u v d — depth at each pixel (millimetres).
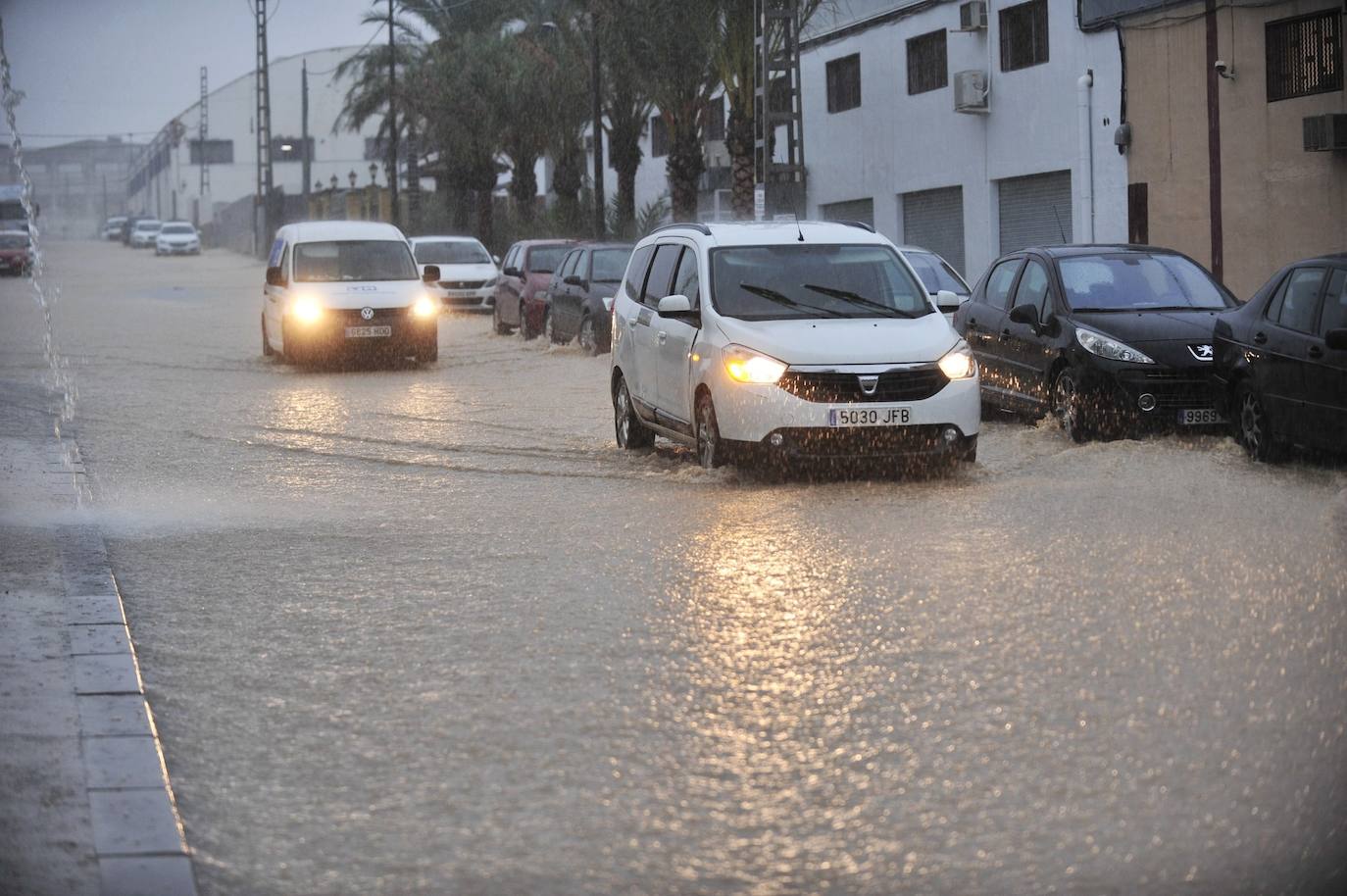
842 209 42438
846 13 40594
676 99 41438
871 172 40188
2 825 5480
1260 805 5590
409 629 8469
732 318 13656
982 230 35469
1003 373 16766
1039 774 5926
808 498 12438
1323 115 24750
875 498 12352
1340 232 25359
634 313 15680
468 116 58719
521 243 34312
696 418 13852
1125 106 30031
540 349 29625
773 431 12938
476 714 6852
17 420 19328
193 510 12688
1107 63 30562
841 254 14445
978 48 35062
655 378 14828
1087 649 7664
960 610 8531
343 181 127812
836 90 42000
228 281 66062
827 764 6098
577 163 55656
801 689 7105
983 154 35188
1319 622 8109
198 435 17812
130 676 7465
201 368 27266
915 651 7711
